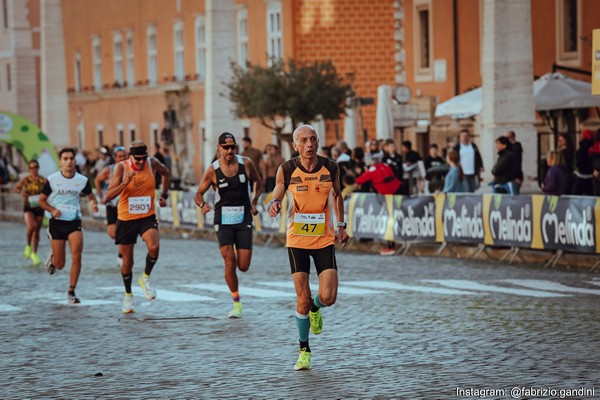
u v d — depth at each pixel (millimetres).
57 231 35219
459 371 22703
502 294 34531
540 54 71062
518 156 49094
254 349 25969
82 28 138250
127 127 127500
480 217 45281
